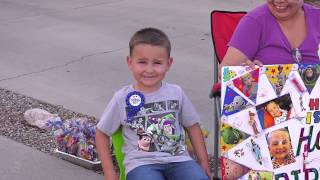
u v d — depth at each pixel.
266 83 2.03
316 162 2.06
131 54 2.11
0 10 6.61
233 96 2.04
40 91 3.92
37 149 3.04
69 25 5.86
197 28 5.69
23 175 2.75
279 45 2.29
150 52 2.07
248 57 2.31
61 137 2.93
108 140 2.17
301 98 2.04
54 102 3.73
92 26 5.81
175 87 2.17
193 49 4.96
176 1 7.08
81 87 4.01
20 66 4.48
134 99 2.10
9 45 5.07
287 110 2.04
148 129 2.09
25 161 2.90
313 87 2.04
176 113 2.13
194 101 3.73
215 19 2.62
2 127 3.32
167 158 2.08
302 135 2.05
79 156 2.86
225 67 2.04
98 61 4.62
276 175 2.06
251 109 2.04
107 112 2.14
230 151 2.06
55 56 4.75
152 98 2.12
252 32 2.29
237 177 2.07
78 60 4.64
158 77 2.10
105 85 4.05
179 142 2.12
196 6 6.77
